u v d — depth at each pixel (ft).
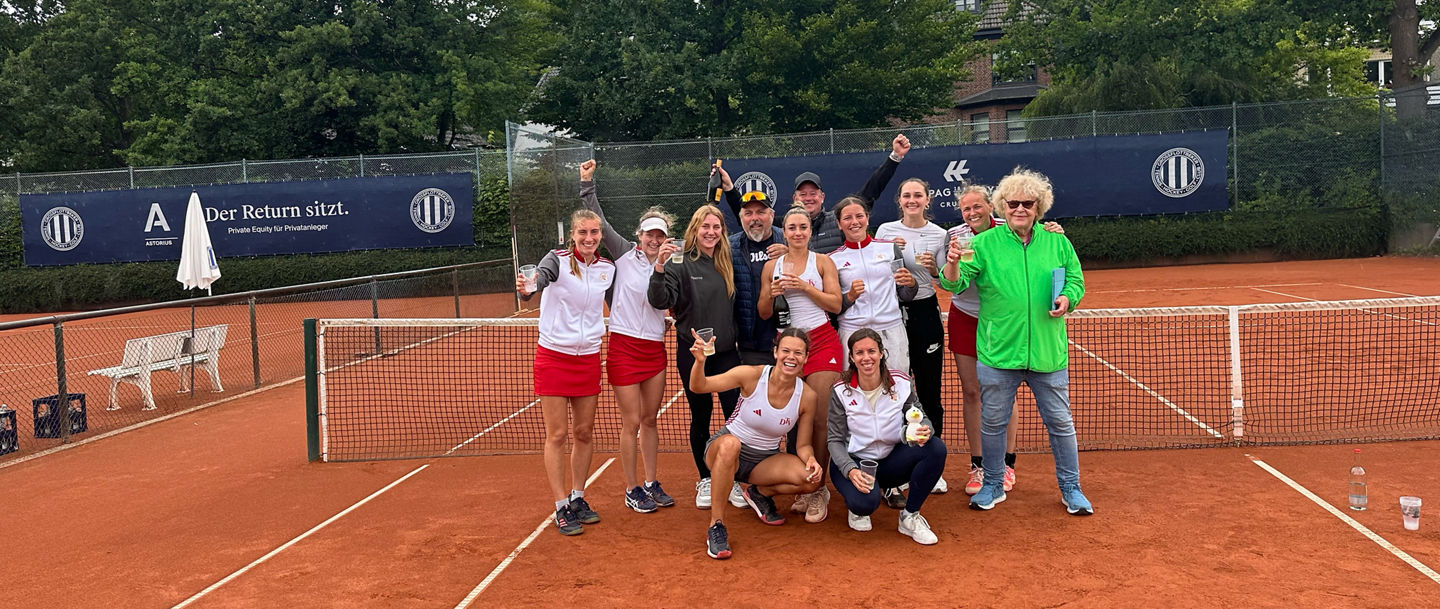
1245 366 28.68
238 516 17.65
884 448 14.98
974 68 132.26
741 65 94.02
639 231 16.44
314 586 13.74
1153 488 17.10
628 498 16.92
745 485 15.94
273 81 88.02
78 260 75.46
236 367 38.60
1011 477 17.38
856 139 72.90
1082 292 15.17
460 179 73.67
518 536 15.69
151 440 25.62
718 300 16.17
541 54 106.32
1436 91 67.67
